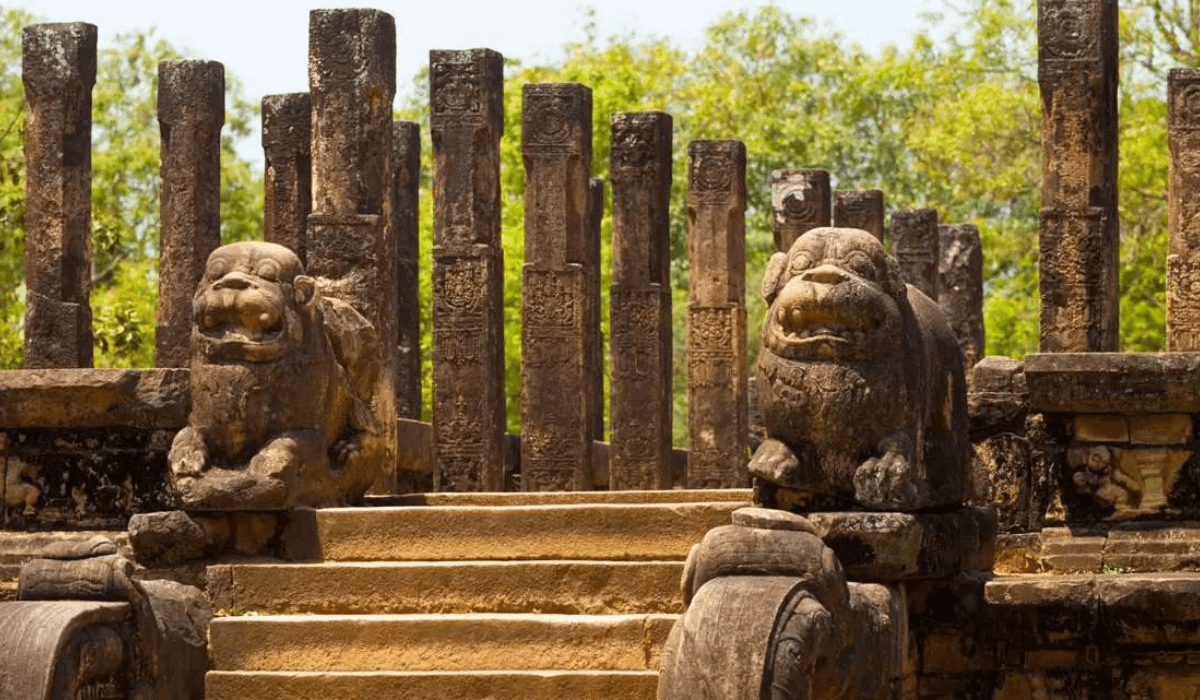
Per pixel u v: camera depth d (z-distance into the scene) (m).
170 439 12.12
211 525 11.20
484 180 15.99
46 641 9.43
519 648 10.36
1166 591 10.10
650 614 10.50
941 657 10.54
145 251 32.94
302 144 17.77
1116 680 10.38
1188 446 11.47
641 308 17.81
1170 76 14.57
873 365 10.27
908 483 10.22
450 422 16.09
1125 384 11.31
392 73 13.66
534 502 12.25
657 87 35.38
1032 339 29.70
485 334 16.00
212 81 16.33
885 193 33.66
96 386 12.00
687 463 20.34
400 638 10.45
